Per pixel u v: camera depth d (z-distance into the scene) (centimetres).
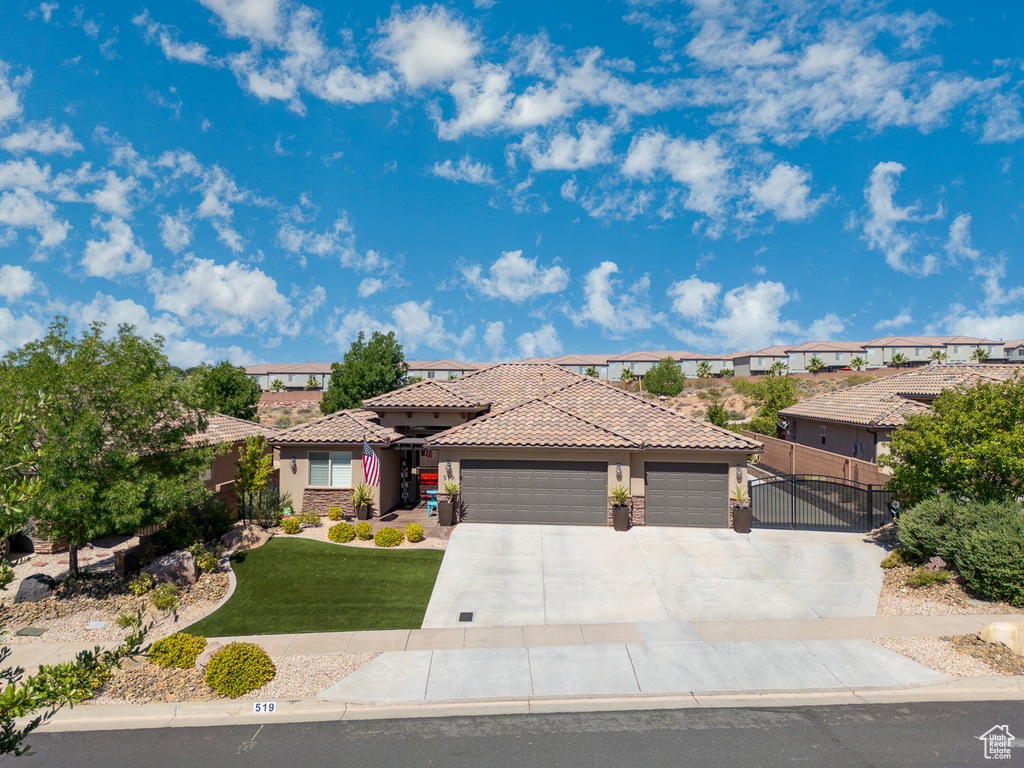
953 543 1413
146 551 1614
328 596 1430
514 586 1480
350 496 2186
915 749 834
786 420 3972
